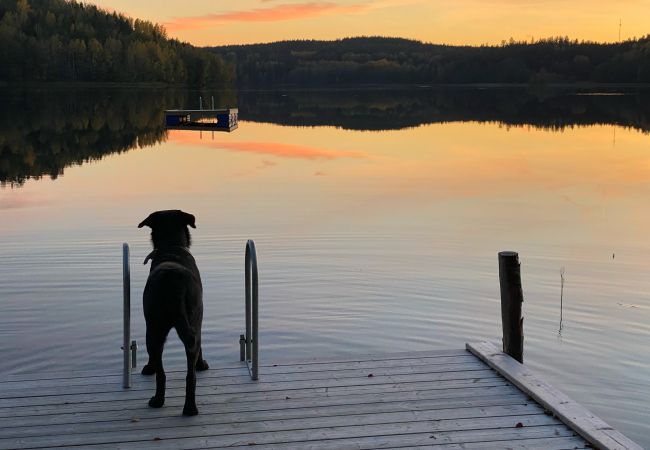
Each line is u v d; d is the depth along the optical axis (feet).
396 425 15.30
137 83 302.66
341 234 38.91
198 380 17.71
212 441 14.60
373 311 27.04
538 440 14.61
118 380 17.70
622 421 18.83
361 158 74.02
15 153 78.43
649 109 162.71
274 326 25.45
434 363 18.83
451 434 14.89
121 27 341.41
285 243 36.96
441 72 399.65
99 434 14.87
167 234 17.71
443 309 27.30
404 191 53.16
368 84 403.75
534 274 31.89
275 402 16.43
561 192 52.85
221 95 264.31
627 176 61.16
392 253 35.06
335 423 15.39
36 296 28.27
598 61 365.20
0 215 43.88
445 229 40.29
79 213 44.50
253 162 70.64
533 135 101.60
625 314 26.84
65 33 310.24
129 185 56.39
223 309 27.04
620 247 36.35
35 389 17.11
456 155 77.10
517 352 18.76
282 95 277.85
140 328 25.02
